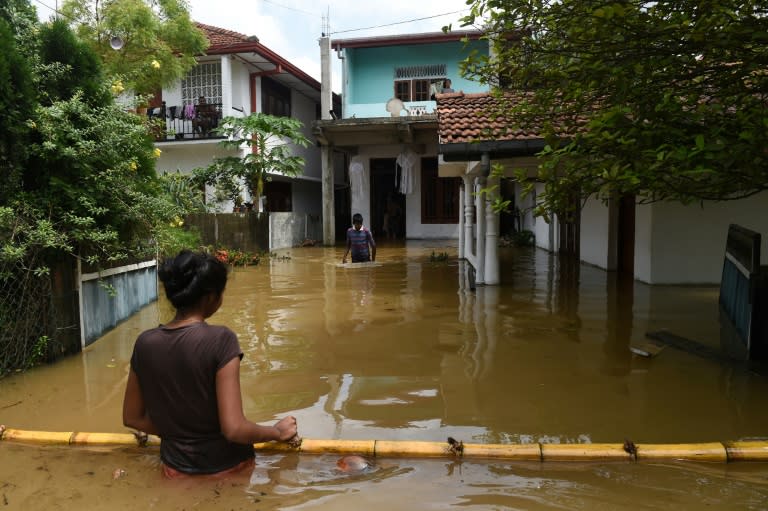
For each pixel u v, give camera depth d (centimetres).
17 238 513
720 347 565
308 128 2539
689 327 650
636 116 433
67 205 555
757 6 401
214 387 275
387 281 1055
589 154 448
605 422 382
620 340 597
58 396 450
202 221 1590
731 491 281
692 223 941
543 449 315
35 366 529
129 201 633
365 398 431
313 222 2175
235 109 1952
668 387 450
